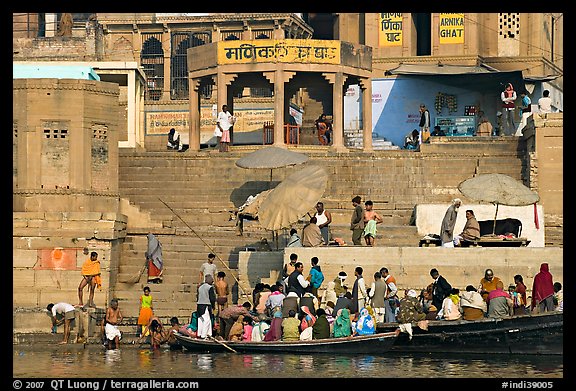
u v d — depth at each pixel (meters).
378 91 65.31
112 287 42.72
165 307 42.28
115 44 71.88
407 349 36.81
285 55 52.66
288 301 38.19
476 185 41.78
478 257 40.69
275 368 33.91
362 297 39.16
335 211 48.19
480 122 59.16
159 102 67.19
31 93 45.22
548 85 66.62
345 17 68.75
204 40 71.44
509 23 66.50
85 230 42.44
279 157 46.38
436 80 64.06
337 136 53.06
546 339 36.25
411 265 40.81
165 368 34.16
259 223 42.06
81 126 45.47
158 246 43.09
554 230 46.81
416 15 66.62
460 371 33.44
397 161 50.34
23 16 69.81
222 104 53.16
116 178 46.59
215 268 41.59
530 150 48.94
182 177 50.12
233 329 38.19
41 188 45.16
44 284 42.28
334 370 33.53
